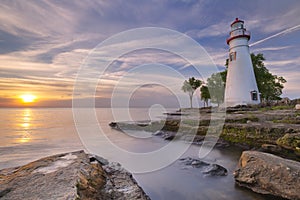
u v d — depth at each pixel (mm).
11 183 3166
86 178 3645
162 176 6578
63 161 4410
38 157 10469
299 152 7957
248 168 5473
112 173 5145
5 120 31578
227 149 10633
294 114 13305
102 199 3434
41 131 18391
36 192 2879
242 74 23266
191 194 5230
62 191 2912
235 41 24203
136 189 4234
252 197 4863
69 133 17031
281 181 4609
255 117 13648
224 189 5398
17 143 13555
